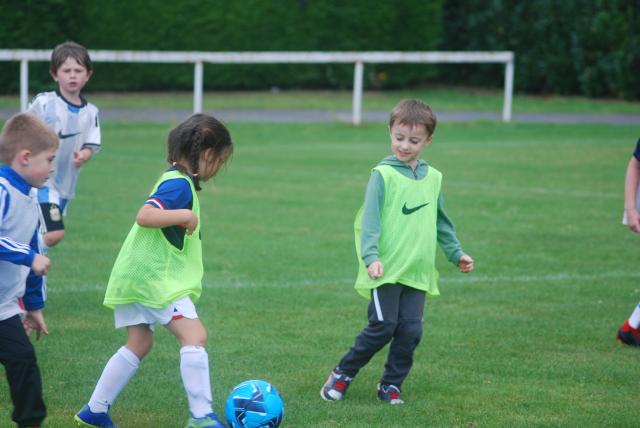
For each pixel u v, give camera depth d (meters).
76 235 20.95
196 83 42.66
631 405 10.91
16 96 49.62
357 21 56.94
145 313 9.38
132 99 52.31
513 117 48.84
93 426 9.68
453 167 33.50
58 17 50.66
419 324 10.77
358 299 15.98
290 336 13.69
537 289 16.88
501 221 23.64
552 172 32.50
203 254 19.33
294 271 18.00
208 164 9.45
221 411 10.55
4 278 8.93
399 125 10.71
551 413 10.59
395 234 10.62
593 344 13.55
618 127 45.59
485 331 14.18
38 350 12.68
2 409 10.41
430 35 58.16
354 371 10.91
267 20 55.91
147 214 9.00
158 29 53.78
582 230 22.58
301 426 9.99
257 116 47.47
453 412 10.56
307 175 31.36
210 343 13.22
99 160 33.75
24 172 9.06
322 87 59.72
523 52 58.59
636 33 54.84
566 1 56.06
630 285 17.25
